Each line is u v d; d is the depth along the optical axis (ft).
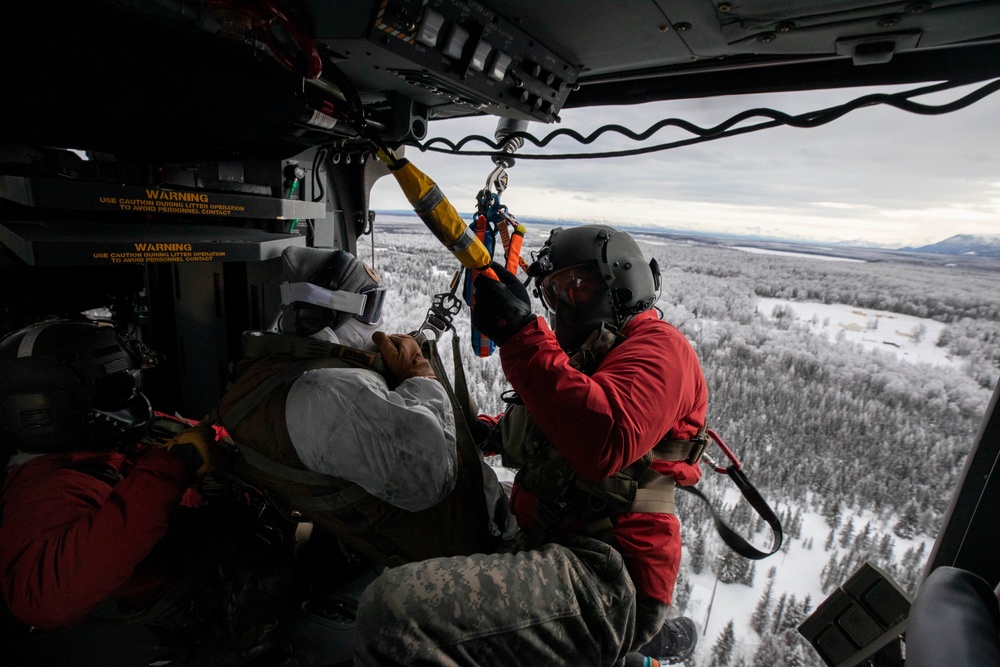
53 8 2.79
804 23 3.06
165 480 3.63
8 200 3.73
